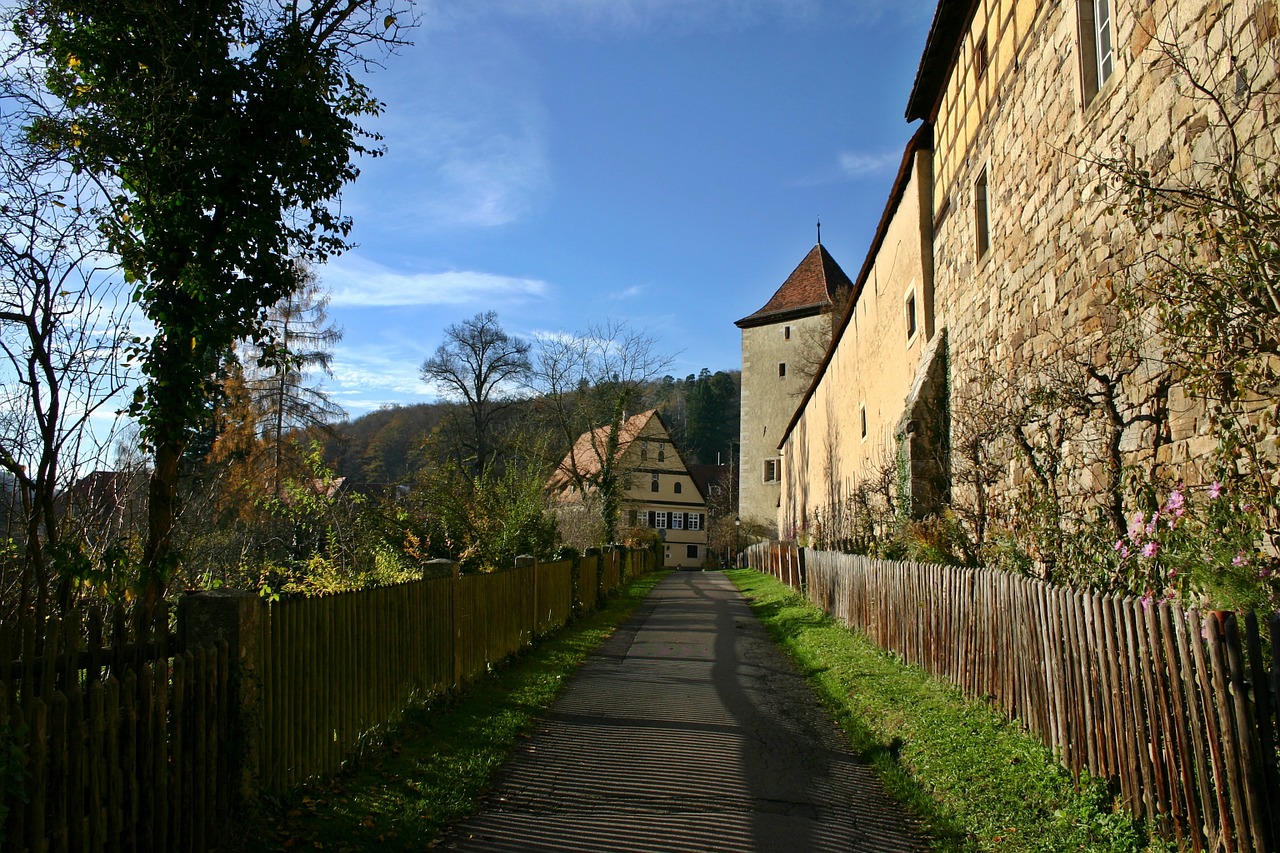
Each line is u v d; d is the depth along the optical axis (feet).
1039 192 31.45
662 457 196.54
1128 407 23.59
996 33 36.91
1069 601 16.85
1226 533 16.16
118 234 19.11
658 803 17.22
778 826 16.08
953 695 24.20
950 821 15.93
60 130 17.63
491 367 141.18
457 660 26.94
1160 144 22.02
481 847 14.71
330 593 18.01
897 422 52.37
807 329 162.50
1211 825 12.28
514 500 48.62
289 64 20.94
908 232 53.72
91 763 10.99
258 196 20.81
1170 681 13.19
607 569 67.82
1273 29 17.28
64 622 11.76
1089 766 15.90
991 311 37.96
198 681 13.17
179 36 19.60
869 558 38.01
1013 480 33.86
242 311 20.98
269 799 14.89
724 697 27.91
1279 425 16.14
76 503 17.71
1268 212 16.05
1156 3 22.13
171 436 19.80
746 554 146.72
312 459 33.76
